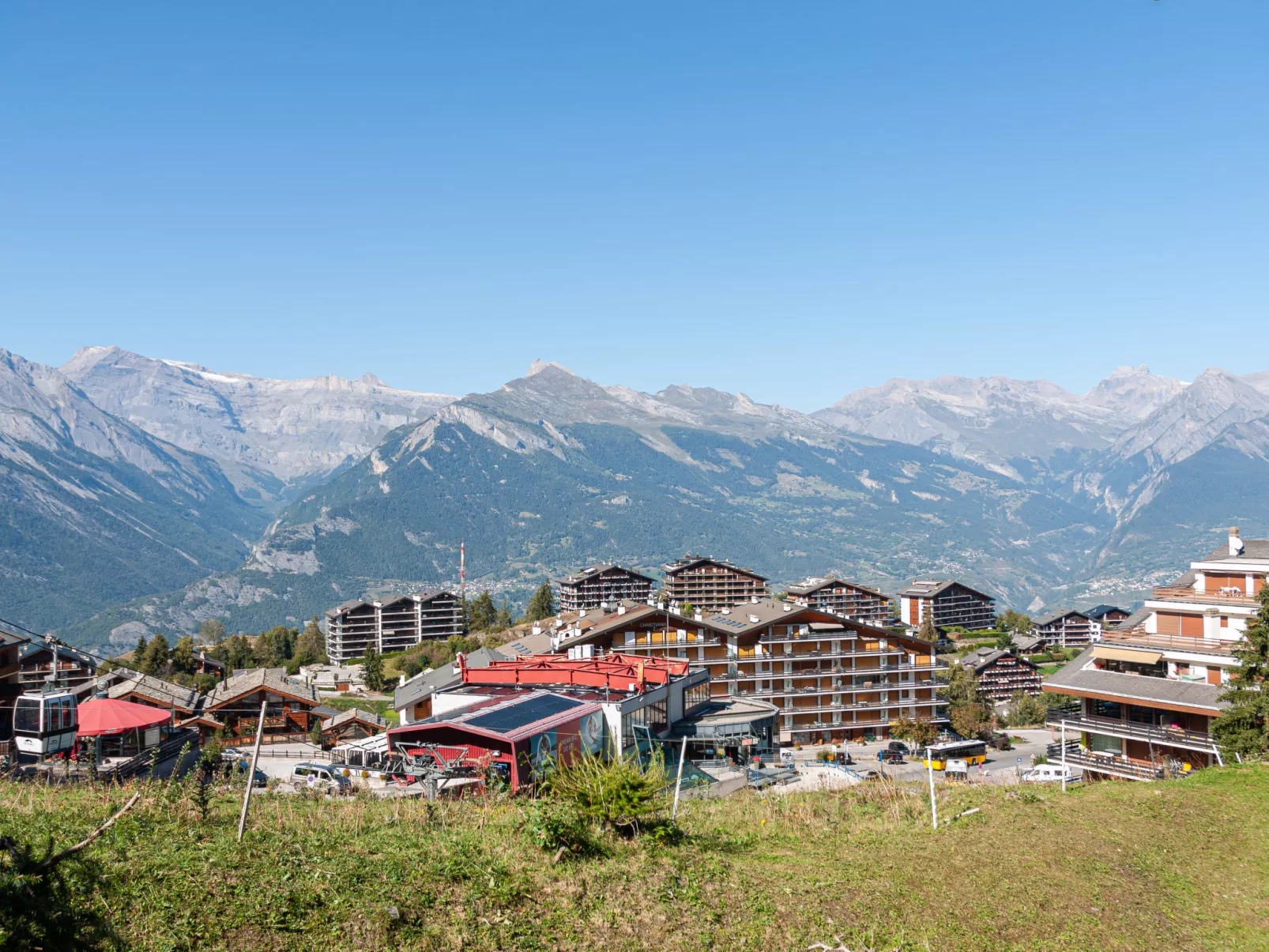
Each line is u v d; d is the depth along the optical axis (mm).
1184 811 30594
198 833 20703
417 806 27844
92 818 21094
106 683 96000
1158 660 62312
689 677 79938
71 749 42969
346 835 22031
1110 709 64938
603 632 119625
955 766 79875
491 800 30609
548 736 48938
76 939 13938
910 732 113625
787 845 26125
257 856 19109
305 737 99312
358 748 54344
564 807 23359
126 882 16625
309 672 199125
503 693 64938
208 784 26422
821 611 122688
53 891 14344
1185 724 59219
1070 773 63469
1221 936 21359
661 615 120250
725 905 20375
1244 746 45312
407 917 17297
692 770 58062
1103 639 66812
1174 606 63938
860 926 20094
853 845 26141
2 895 13312
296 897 17094
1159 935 21078
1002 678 176750
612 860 22000
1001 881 23281
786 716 118688
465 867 19844
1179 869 25469
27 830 19422
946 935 20078
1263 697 45312
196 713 92188
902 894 22031
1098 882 23750
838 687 120000
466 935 17125
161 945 14789
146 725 45250
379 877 18750
